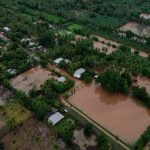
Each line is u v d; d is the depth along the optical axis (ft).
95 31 469.57
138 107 310.86
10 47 405.39
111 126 285.64
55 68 374.43
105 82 330.95
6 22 488.44
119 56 385.50
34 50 408.87
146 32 475.31
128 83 336.90
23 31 457.68
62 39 427.74
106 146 252.42
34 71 367.66
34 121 285.64
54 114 291.17
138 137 272.51
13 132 274.16
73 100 319.47
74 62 373.40
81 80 349.82
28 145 260.62
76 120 288.30
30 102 302.45
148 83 348.18
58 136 268.62
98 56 384.68
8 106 303.89
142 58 386.52
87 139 267.39
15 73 358.23
